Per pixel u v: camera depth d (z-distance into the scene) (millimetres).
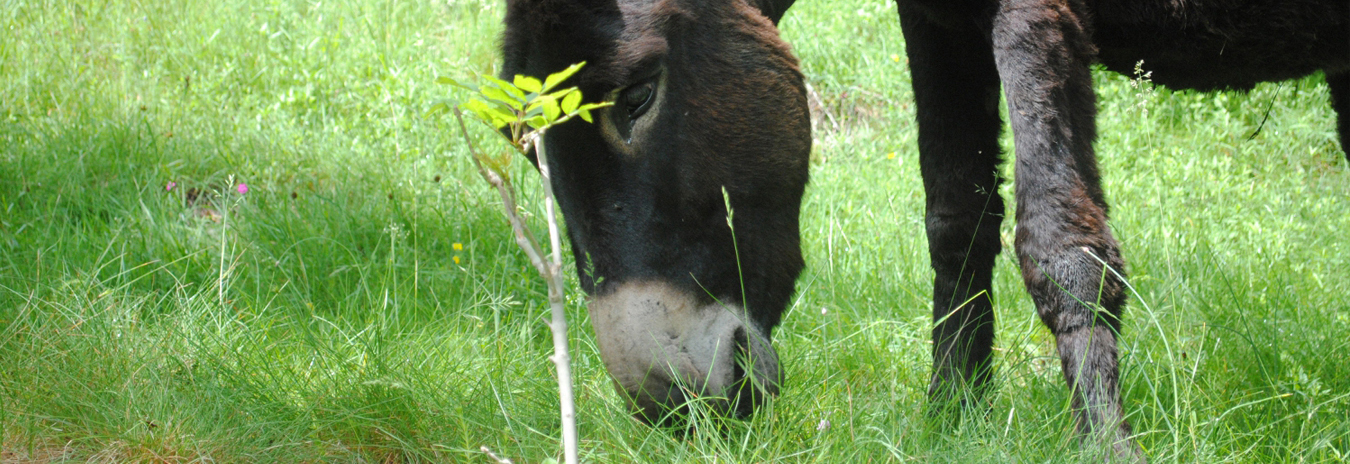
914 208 5402
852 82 6895
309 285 4434
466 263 4652
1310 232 5266
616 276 2592
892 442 2852
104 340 3516
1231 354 3766
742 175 2652
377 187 5418
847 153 6211
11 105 5992
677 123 2537
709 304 2650
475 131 6055
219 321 3836
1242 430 3223
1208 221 5258
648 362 2592
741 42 2643
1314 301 4352
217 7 7250
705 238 2627
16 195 5090
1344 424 3158
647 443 2889
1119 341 3285
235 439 3051
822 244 4828
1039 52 2777
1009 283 4602
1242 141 6441
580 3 2381
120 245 4586
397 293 4180
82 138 5664
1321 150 6324
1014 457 2842
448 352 3635
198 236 4855
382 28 7078
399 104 6328
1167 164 5852
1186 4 2992
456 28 7160
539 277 4406
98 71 6613
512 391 3348
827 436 2959
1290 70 3240
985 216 3494
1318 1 2965
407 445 3109
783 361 3643
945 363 3486
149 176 5352
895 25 7258
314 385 3426
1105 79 6609
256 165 5660
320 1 7395
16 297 3871
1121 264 2867
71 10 7133
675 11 2465
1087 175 2852
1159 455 2791
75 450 3029
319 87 6531
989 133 3496
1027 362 3705
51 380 3291
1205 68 3244
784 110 2715
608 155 2512
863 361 3797
